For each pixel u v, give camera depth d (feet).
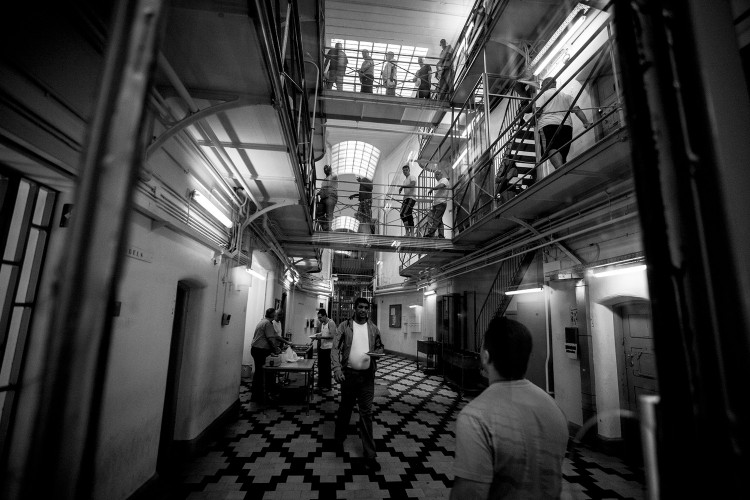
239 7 6.27
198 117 8.75
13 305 5.96
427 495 11.43
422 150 34.55
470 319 30.89
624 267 13.35
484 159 21.77
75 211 1.17
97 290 1.14
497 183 19.74
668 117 1.54
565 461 13.89
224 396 17.22
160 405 10.84
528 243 19.80
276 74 8.43
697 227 1.42
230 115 9.99
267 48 7.34
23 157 5.63
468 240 24.99
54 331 1.11
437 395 25.91
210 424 15.33
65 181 6.60
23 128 5.56
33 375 6.07
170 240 11.27
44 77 5.94
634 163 1.62
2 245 5.77
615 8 1.77
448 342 33.09
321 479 12.25
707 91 1.48
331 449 14.78
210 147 12.06
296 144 13.01
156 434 10.66
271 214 20.95
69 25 6.20
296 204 18.02
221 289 16.37
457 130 28.89
